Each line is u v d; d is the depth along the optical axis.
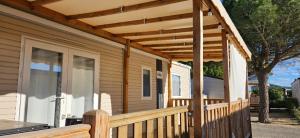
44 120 4.18
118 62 6.14
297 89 23.84
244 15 12.20
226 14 4.23
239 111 6.60
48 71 4.29
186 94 11.12
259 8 11.00
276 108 21.31
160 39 6.27
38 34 4.13
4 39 3.64
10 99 3.68
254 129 10.85
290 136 9.19
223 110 4.74
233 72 5.87
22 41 3.87
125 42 6.32
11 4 3.66
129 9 4.04
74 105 4.78
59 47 4.50
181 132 3.18
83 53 5.04
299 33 11.77
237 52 6.60
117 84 6.06
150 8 4.11
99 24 5.01
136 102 6.95
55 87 4.41
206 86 18.86
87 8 4.13
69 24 4.66
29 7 3.86
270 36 12.02
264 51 13.27
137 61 7.12
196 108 3.24
